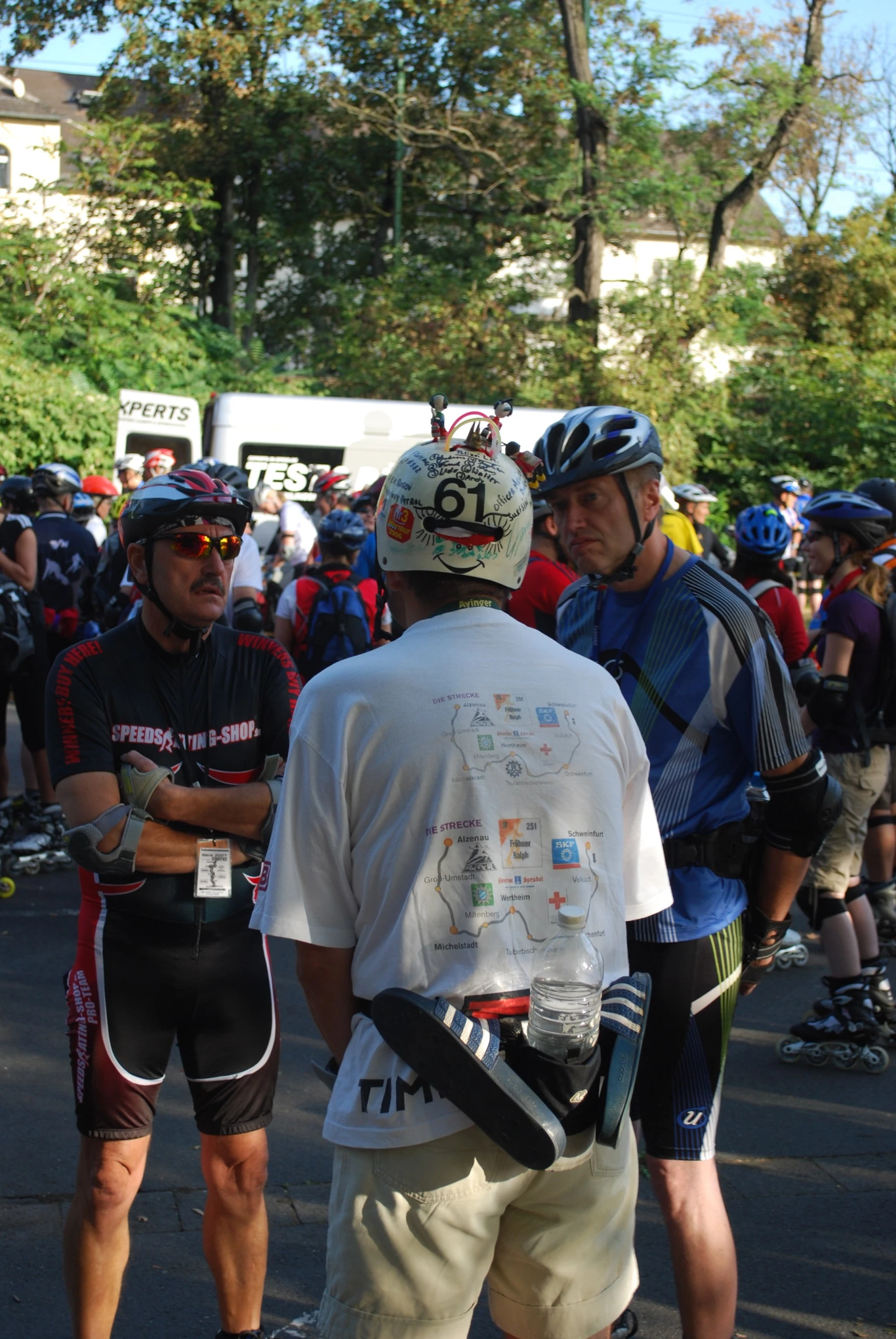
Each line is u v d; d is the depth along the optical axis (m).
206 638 2.54
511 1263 1.76
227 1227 2.51
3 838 6.59
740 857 2.49
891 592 4.62
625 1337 2.78
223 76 24.84
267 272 29.44
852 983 4.45
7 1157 3.54
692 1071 2.40
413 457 1.82
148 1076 2.41
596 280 21.89
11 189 34.56
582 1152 1.69
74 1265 2.38
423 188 27.23
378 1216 1.65
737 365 23.00
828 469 21.55
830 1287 3.03
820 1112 4.07
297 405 13.57
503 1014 1.65
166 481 2.41
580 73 20.89
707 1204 2.38
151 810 2.35
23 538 6.36
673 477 20.72
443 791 1.67
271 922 1.72
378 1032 1.68
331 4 24.28
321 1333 1.72
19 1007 4.73
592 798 1.75
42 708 6.55
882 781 4.46
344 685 1.72
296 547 9.78
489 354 21.66
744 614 2.41
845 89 22.84
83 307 22.80
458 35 24.19
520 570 1.84
